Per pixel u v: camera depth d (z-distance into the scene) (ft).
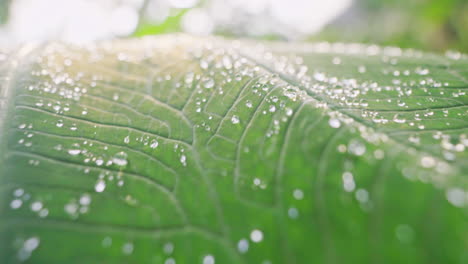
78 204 0.62
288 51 1.09
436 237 0.56
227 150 0.68
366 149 0.64
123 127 0.74
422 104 0.77
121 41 1.19
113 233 0.59
